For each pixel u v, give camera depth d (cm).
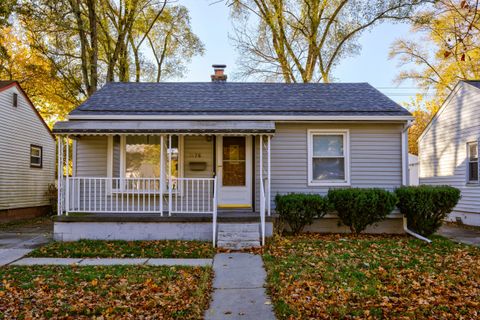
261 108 1138
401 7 1798
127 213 1066
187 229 971
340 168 1134
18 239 1031
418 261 757
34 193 1739
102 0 2014
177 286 608
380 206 1007
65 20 1752
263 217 925
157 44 2583
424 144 1770
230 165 1140
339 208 1023
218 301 562
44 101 2472
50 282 624
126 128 965
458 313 500
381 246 891
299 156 1128
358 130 1130
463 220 1445
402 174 1123
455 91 1485
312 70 2100
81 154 1118
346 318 485
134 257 811
